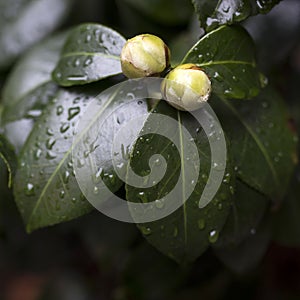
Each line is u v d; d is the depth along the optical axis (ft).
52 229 2.37
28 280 3.18
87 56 1.74
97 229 2.19
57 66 1.77
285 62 2.11
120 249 2.22
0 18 2.12
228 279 2.27
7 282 3.20
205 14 1.67
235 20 1.67
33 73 1.94
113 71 1.72
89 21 2.13
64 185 1.70
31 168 1.73
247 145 1.77
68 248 2.48
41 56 1.95
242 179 1.76
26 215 1.72
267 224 1.95
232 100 1.78
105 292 2.48
